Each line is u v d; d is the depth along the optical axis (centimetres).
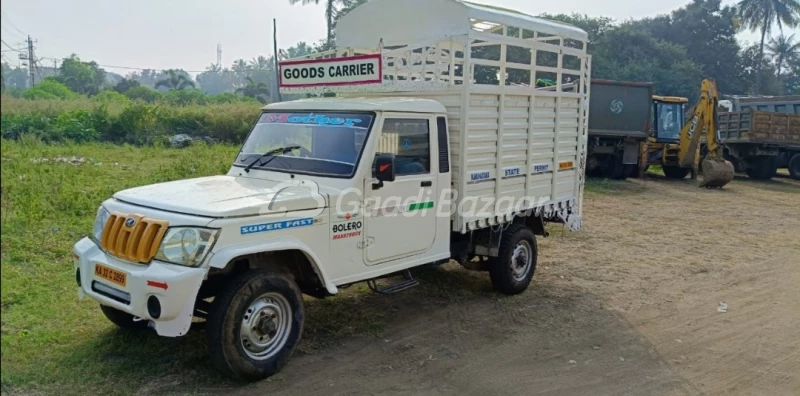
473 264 760
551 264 901
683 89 4716
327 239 516
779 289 809
